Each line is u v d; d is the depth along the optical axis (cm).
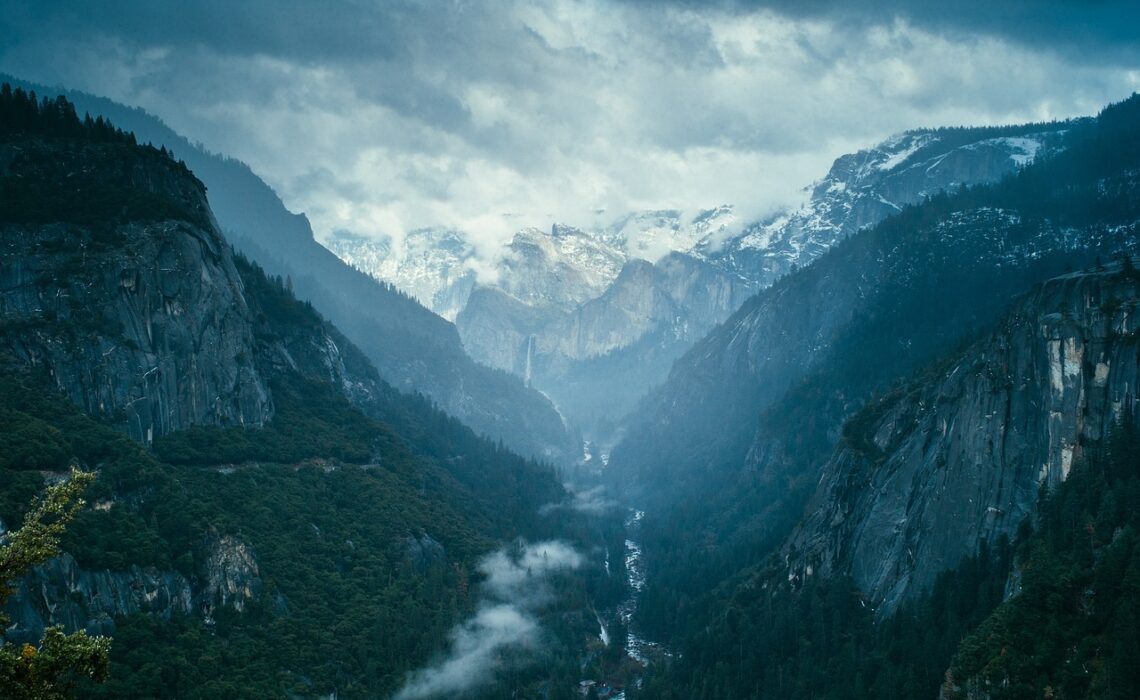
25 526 8544
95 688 19188
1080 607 19512
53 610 19588
